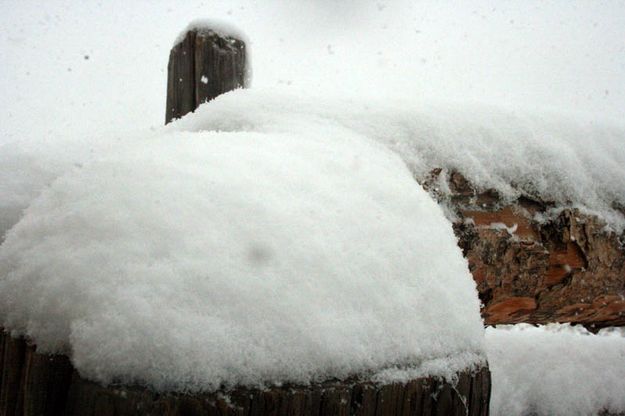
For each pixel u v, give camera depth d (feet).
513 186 4.41
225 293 2.26
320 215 2.92
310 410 2.19
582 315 5.08
